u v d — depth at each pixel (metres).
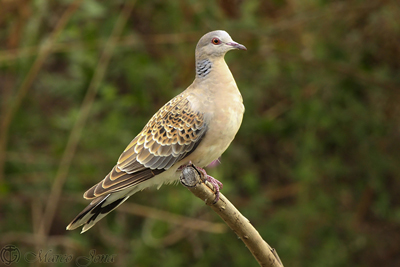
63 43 11.91
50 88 12.40
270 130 12.52
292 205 13.41
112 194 7.24
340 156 13.41
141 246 11.36
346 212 13.49
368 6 12.19
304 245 12.58
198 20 11.84
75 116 11.25
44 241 11.13
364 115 12.68
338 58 12.44
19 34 11.52
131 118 12.16
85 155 11.95
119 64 12.20
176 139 7.22
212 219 12.45
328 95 12.77
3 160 11.67
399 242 14.00
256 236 6.28
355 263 13.99
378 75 12.66
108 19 11.52
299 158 13.04
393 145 13.33
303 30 12.65
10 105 11.94
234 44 7.38
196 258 12.65
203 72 7.45
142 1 11.84
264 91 13.30
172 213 11.08
